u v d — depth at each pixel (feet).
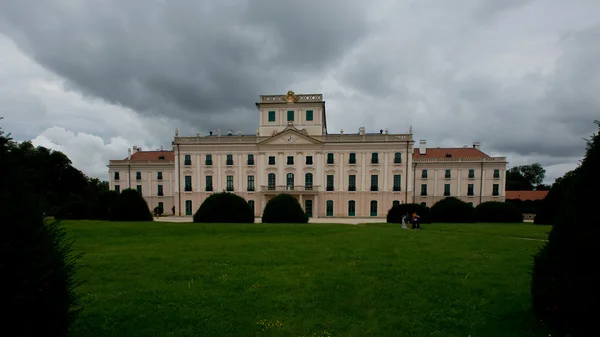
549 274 16.70
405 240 53.93
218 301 22.02
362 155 173.27
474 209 108.27
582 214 15.55
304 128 176.96
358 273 29.32
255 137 177.78
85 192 182.39
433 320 19.45
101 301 21.95
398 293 23.82
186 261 34.45
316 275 28.50
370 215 172.35
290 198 96.17
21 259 11.70
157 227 69.05
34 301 11.74
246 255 38.29
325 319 19.38
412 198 178.60
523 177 326.65
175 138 182.19
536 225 91.35
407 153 170.60
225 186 179.11
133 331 17.75
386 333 17.67
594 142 16.22
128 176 220.84
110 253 39.47
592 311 14.43
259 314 19.93
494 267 32.12
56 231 13.89
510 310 20.65
